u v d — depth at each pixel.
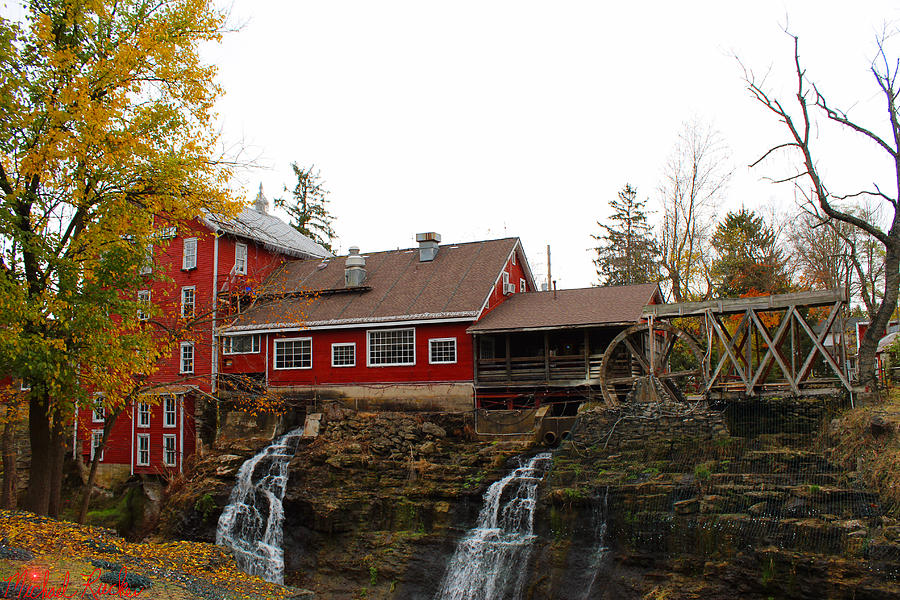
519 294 34.28
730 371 33.69
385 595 22.53
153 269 18.69
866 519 15.84
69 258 16.47
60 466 18.53
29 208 16.55
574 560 19.98
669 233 39.72
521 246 36.22
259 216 40.19
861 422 18.08
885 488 16.03
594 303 30.28
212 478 29.05
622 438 21.91
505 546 21.31
